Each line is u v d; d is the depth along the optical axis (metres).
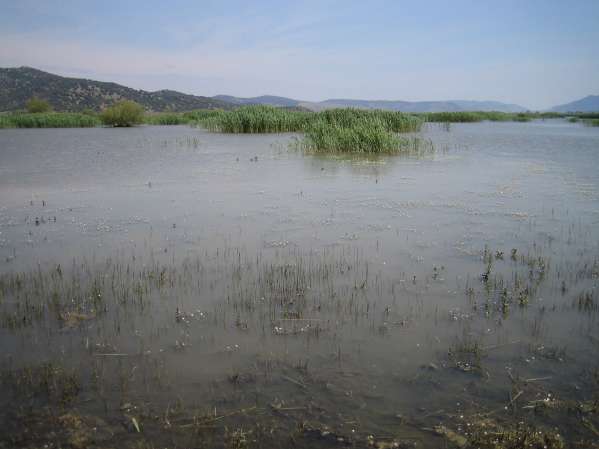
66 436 2.98
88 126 39.28
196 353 3.93
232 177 12.17
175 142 22.09
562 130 31.77
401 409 3.26
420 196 9.91
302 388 3.48
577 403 3.31
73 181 11.49
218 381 3.55
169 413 3.21
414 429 3.07
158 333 4.24
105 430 3.04
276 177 12.20
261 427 3.08
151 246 6.61
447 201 9.44
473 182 11.55
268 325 4.40
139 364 3.76
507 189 10.66
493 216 8.29
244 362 3.80
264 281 5.40
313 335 4.23
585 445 2.93
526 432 3.03
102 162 14.92
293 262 6.01
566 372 3.66
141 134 27.91
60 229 7.41
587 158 16.28
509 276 5.56
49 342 4.07
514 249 6.23
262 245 6.68
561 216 8.28
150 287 5.22
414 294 5.08
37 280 5.38
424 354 3.93
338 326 4.39
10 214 8.29
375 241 6.88
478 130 31.50
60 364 3.74
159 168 13.69
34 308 4.68
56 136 26.30
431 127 34.88
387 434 3.02
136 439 2.97
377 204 9.16
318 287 5.25
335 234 7.20
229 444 2.93
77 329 4.29
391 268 5.82
